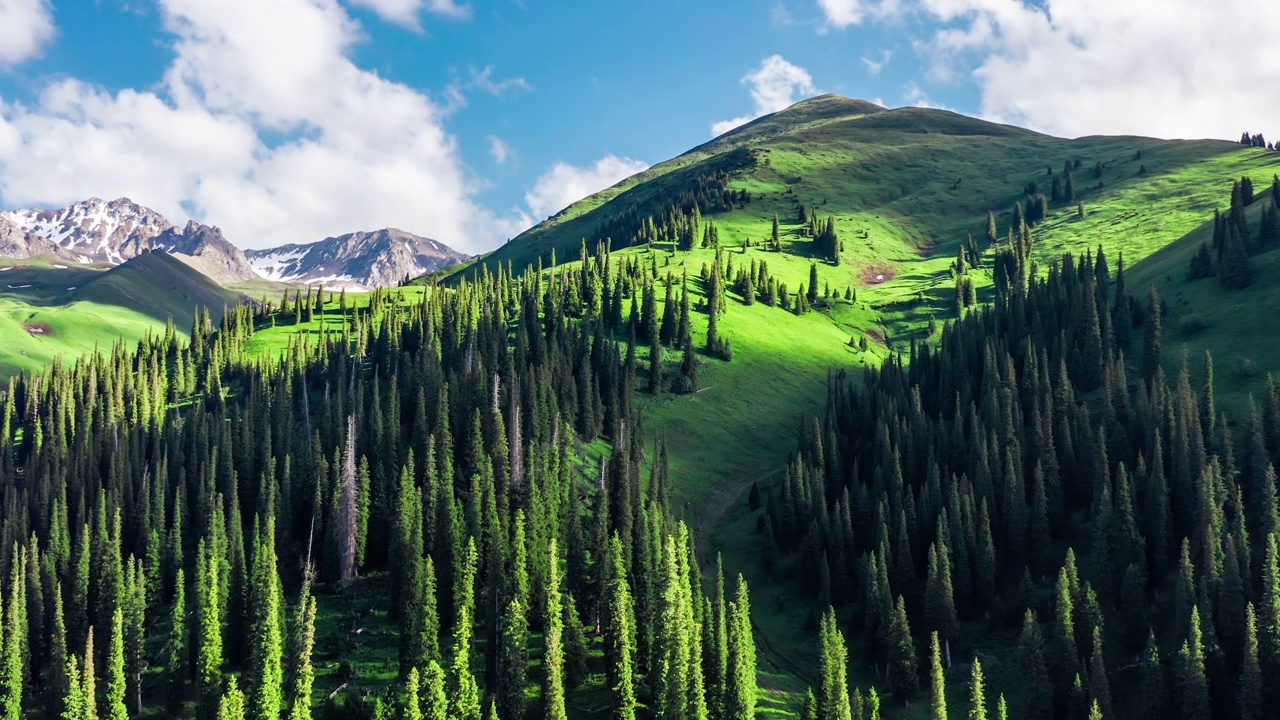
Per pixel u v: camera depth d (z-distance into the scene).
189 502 146.88
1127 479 120.69
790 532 143.25
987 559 119.88
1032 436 143.25
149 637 116.38
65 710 98.00
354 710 91.94
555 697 90.06
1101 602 113.62
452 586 110.69
